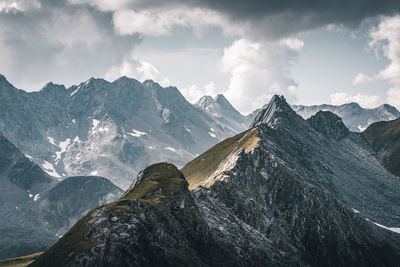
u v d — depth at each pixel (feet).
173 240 459.32
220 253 508.94
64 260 390.21
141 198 495.82
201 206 583.58
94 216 440.45
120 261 403.75
